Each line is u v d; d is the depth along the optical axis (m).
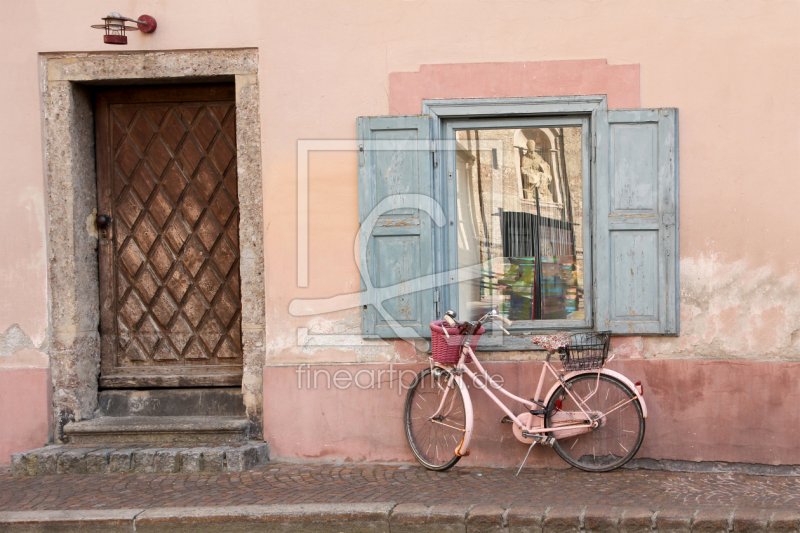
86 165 5.64
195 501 4.39
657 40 4.98
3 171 5.43
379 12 5.18
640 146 4.99
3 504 4.44
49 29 5.36
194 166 5.71
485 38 5.11
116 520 4.18
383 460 5.21
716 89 4.94
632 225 4.99
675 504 4.18
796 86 4.88
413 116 5.14
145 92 5.68
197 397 5.62
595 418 4.75
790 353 4.90
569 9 5.04
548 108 5.09
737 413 4.92
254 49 5.30
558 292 5.25
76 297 5.48
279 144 5.27
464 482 4.71
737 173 4.94
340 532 4.12
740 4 4.91
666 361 4.98
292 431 5.28
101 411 5.68
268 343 5.32
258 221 5.34
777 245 4.91
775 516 3.96
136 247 5.78
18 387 5.42
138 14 5.34
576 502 4.23
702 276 4.97
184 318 5.75
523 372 5.08
